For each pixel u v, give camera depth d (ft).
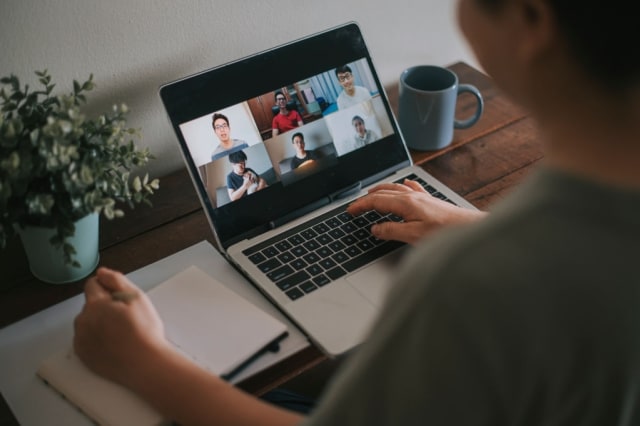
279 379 2.68
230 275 3.10
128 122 3.59
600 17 1.02
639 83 1.06
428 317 1.20
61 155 2.50
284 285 2.96
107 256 3.27
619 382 1.21
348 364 1.39
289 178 3.36
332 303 2.88
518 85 1.21
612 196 1.14
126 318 2.36
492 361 1.18
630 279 1.15
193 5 3.43
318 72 3.49
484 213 3.05
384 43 4.26
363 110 3.59
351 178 3.51
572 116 1.15
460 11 1.24
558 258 1.15
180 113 3.15
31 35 3.09
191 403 2.12
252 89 3.32
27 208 2.65
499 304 1.15
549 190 1.17
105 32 3.27
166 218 3.51
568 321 1.16
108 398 2.42
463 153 3.87
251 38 3.73
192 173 3.15
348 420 1.32
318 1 3.84
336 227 3.28
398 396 1.25
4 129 2.52
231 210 3.21
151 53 3.45
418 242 2.99
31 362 2.67
